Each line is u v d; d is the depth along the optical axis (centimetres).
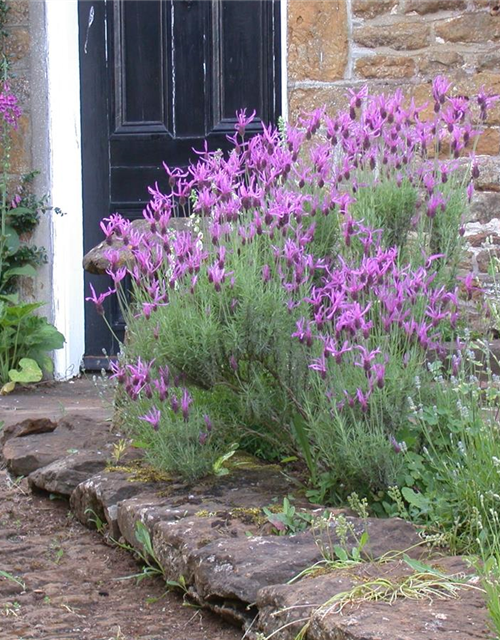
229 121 638
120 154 649
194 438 321
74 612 264
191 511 293
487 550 253
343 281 309
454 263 356
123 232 336
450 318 326
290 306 305
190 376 315
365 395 289
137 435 353
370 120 349
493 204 543
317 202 340
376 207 348
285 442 329
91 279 652
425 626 200
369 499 300
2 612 263
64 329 637
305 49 567
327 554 250
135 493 321
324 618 207
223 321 307
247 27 633
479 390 296
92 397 570
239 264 309
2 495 368
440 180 360
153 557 283
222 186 330
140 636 247
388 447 287
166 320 307
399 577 230
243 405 318
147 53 645
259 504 298
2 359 606
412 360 296
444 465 282
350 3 562
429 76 560
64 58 636
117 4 644
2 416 486
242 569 248
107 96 648
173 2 640
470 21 555
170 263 333
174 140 645
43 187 638
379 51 563
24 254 634
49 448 390
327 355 297
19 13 636
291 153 343
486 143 551
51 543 322
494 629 196
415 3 559
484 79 554
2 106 610
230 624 252
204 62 639
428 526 270
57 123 636
